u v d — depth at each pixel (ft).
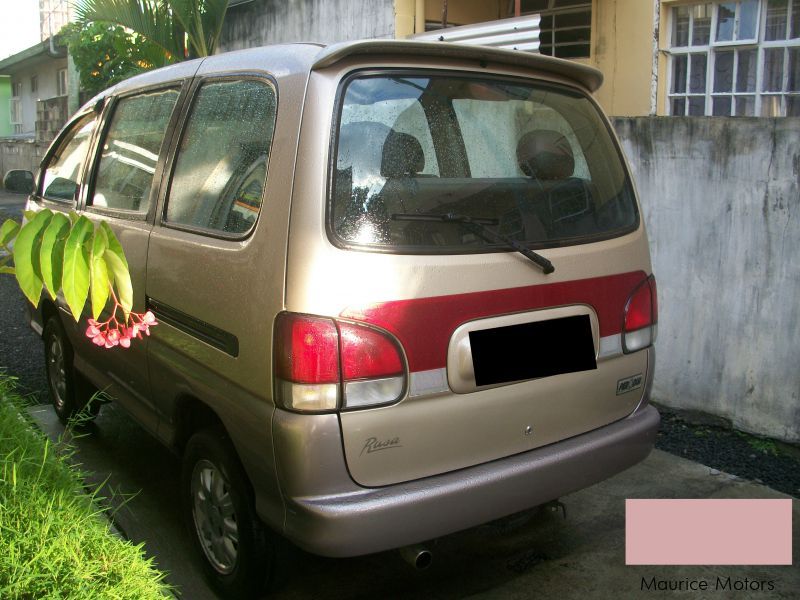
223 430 9.38
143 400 11.28
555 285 8.98
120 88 13.19
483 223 8.68
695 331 14.46
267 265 8.13
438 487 8.07
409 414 7.99
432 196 8.53
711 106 21.70
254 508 8.89
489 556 10.76
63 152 15.07
